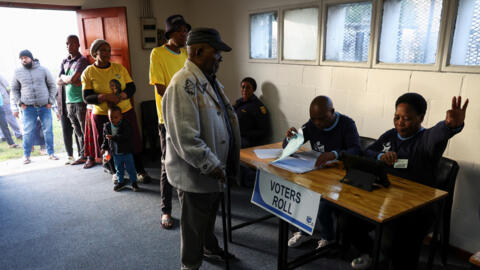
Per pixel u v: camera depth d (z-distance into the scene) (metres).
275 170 1.88
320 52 3.00
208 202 1.73
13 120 5.54
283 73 3.45
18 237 2.52
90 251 2.32
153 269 2.11
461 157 2.14
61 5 4.05
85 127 4.02
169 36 2.45
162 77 2.43
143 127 4.54
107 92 3.30
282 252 1.85
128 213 2.91
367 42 2.64
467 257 2.19
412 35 2.34
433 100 2.24
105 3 4.32
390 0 2.42
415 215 1.62
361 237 1.85
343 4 2.77
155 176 3.85
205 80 1.58
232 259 2.19
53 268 2.13
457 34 2.10
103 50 3.24
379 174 1.57
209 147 1.60
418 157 1.76
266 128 3.64
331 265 2.13
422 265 2.12
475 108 2.03
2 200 3.21
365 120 2.71
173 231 2.59
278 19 3.38
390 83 2.48
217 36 1.57
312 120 2.10
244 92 3.56
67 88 3.91
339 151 1.93
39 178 3.81
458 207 2.21
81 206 3.06
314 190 1.57
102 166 4.20
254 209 2.95
